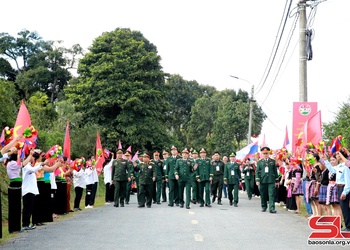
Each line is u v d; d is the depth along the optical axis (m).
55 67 58.03
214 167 22.48
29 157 11.82
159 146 45.53
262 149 18.06
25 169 12.38
